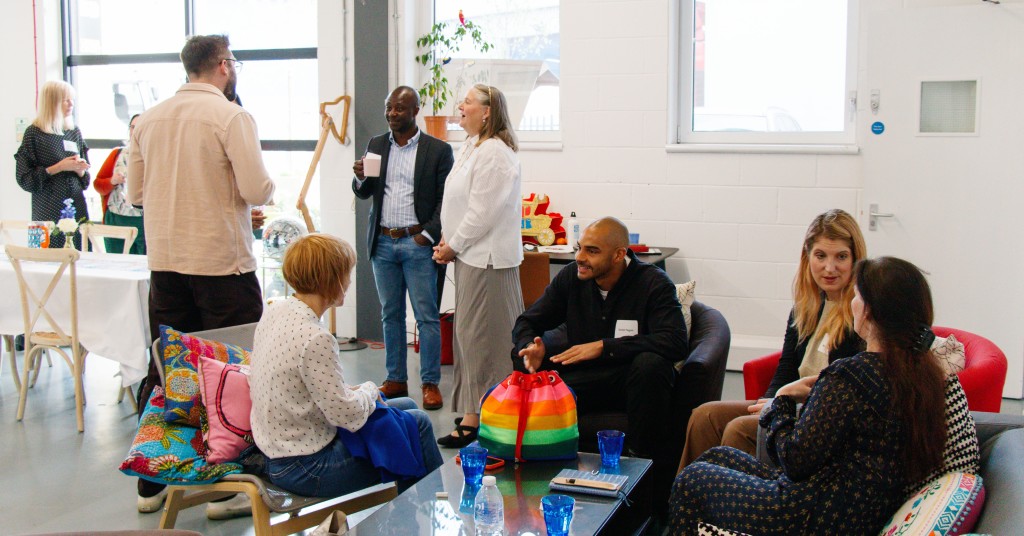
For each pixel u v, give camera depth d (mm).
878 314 1864
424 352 4418
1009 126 4402
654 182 5324
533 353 2916
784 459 1905
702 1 5262
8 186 7039
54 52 7109
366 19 5863
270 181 3188
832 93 5043
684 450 2672
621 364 2957
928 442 1814
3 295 4375
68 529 2963
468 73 5859
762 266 5141
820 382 1908
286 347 2332
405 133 4402
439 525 2041
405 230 4391
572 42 5422
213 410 2479
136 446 2428
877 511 1840
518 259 3805
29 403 4531
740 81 5242
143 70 6980
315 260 2391
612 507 2143
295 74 6430
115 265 4477
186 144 3086
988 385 2402
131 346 4000
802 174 5000
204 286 3143
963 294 4570
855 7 4910
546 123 5707
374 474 2438
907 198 4637
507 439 2449
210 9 6707
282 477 2377
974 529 1681
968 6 4422
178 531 1764
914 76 4551
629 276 3096
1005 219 4453
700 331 3191
